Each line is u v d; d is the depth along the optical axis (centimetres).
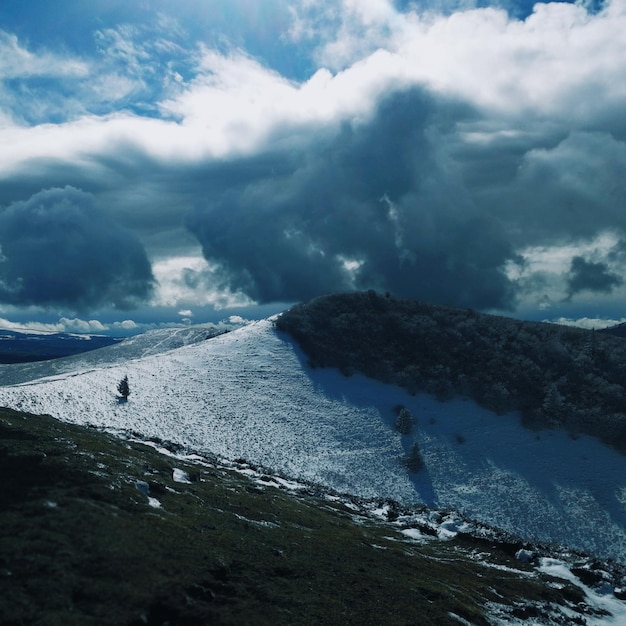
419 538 4041
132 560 1892
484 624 2420
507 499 7119
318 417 8894
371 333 11744
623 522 6806
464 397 9788
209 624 1736
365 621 2077
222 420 8181
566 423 8956
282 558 2448
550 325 12306
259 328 12419
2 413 3584
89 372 9631
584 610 3070
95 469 2612
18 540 1800
